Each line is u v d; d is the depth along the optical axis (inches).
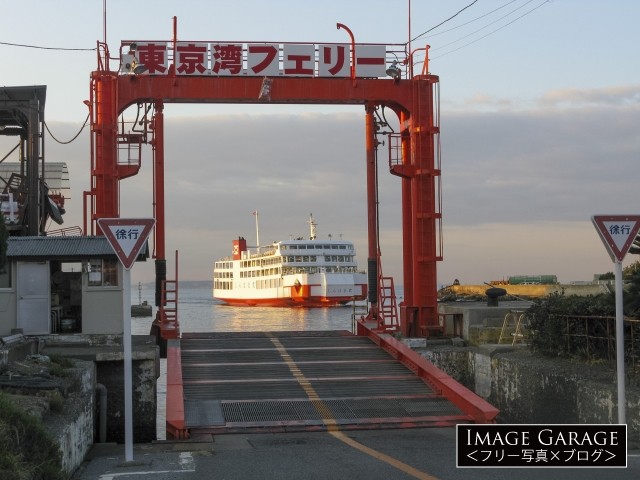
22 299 793.6
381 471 413.7
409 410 663.8
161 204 954.1
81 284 816.9
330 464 438.9
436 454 471.2
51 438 360.8
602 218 454.9
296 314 3759.8
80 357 722.2
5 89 1010.1
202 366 807.7
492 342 918.4
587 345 693.3
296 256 3858.3
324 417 640.4
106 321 797.9
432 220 984.3
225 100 966.4
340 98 978.1
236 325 3142.2
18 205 1051.9
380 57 983.0
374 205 1013.8
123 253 442.0
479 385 854.5
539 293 1413.6
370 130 1006.4
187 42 956.0
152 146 958.4
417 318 981.2
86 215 927.7
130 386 446.0
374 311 1024.9
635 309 652.7
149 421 735.7
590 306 707.4
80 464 458.6
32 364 591.8
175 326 925.2
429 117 985.5
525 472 405.4
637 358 634.8
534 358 763.4
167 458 467.5
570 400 638.5
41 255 785.6
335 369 807.1
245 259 4399.6
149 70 948.0
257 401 682.8
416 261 982.4
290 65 966.4
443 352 889.5
